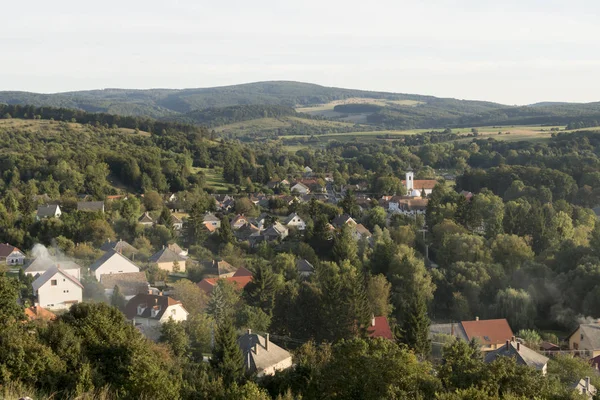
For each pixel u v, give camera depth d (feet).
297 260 358.64
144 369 108.68
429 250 407.44
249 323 237.66
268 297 267.39
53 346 117.29
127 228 416.05
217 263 340.59
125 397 103.14
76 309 135.54
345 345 126.52
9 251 351.67
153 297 240.53
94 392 104.94
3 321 122.52
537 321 304.30
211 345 211.00
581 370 189.06
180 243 414.00
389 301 299.99
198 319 219.20
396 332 229.25
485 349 248.11
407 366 119.34
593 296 289.33
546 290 312.29
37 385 104.53
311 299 266.98
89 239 393.09
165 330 196.65
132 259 352.69
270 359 183.42
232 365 156.15
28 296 267.59
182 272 338.13
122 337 130.93
